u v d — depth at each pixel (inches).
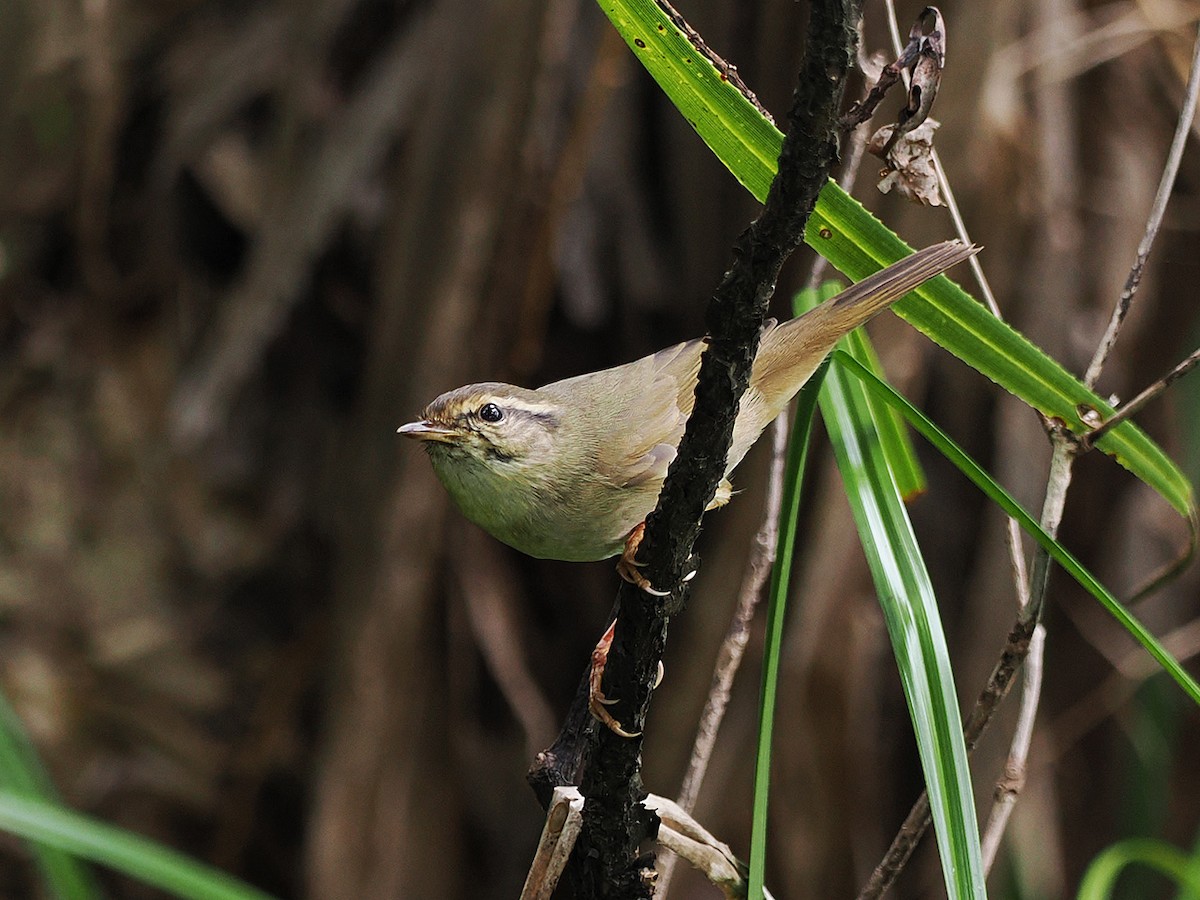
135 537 485.7
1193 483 397.4
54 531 482.9
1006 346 200.1
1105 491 417.7
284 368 474.0
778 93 368.2
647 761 368.8
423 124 386.0
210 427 450.0
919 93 170.1
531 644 440.8
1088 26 370.3
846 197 191.8
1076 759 429.7
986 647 363.9
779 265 153.1
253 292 411.8
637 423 273.0
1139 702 424.8
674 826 205.5
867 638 346.3
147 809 470.0
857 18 136.7
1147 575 410.3
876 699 366.3
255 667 484.1
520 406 274.4
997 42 341.7
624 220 421.1
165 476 485.4
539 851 198.5
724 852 206.5
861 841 355.3
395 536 386.6
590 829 194.1
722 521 374.3
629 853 195.9
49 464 490.0
